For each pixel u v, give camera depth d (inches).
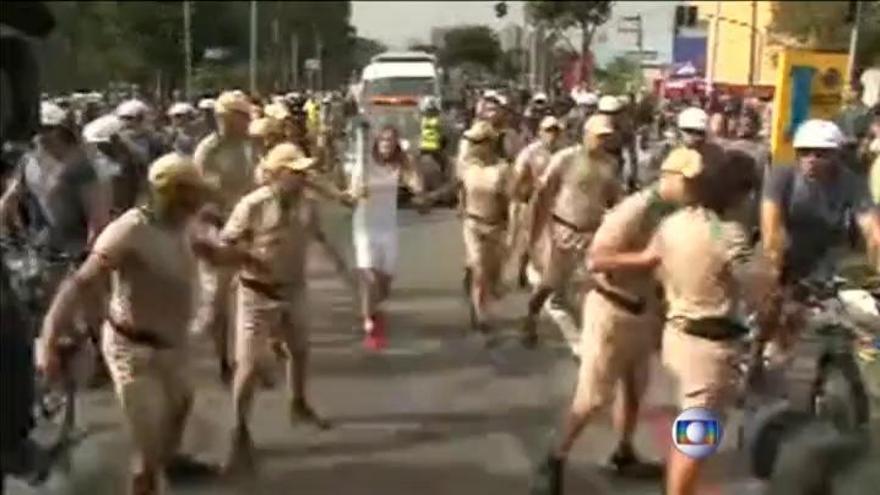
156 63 884.0
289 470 294.2
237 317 301.3
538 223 410.9
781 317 281.3
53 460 244.1
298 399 325.1
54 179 313.7
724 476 280.8
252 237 296.8
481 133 441.1
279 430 325.7
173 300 234.4
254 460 293.3
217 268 297.9
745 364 251.1
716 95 896.3
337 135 756.0
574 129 647.1
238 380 295.1
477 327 443.5
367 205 421.4
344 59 1624.0
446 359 408.8
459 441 318.3
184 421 243.1
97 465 273.4
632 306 261.4
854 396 266.1
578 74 1441.9
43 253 299.0
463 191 446.0
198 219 267.0
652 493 278.5
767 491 270.1
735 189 233.5
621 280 261.0
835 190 286.8
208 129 556.7
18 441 180.4
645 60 1422.2
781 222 287.1
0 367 176.1
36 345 235.1
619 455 290.5
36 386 217.0
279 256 299.7
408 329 454.6
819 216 286.0
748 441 274.5
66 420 266.8
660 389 340.2
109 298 245.8
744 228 235.6
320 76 1620.3
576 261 401.4
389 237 422.6
